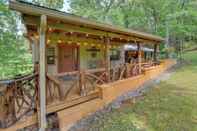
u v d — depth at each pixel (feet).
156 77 39.40
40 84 14.25
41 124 14.30
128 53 53.06
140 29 71.82
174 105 20.45
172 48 68.39
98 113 18.49
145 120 16.65
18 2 11.91
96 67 33.99
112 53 40.04
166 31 63.36
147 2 64.23
